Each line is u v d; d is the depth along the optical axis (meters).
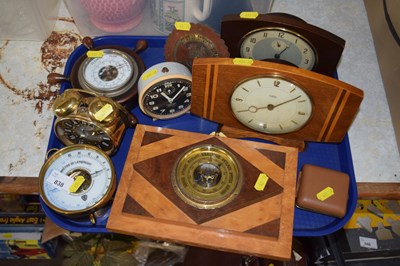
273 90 0.95
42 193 0.93
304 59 1.04
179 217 0.90
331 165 1.07
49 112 1.14
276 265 1.21
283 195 0.93
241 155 0.97
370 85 1.19
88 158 0.97
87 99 0.98
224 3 1.10
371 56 1.23
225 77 0.95
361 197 1.07
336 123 0.99
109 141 1.01
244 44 1.05
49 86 1.17
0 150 1.09
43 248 1.41
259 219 0.90
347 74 1.20
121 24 1.19
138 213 0.91
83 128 0.99
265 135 1.06
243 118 1.03
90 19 1.19
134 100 1.08
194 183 0.93
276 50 1.04
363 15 1.29
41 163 1.08
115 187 0.98
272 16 0.98
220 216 0.90
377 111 1.16
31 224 1.32
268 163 0.97
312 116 0.98
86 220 0.98
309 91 0.93
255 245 0.88
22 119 1.12
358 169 1.09
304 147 1.07
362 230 1.18
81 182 0.94
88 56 1.08
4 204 1.33
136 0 1.14
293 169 0.96
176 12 1.13
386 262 1.17
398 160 1.10
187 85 1.03
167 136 1.00
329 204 0.96
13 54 1.21
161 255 1.28
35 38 1.23
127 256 1.25
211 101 1.01
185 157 0.96
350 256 1.15
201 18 1.14
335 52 0.99
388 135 1.13
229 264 1.31
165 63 1.03
